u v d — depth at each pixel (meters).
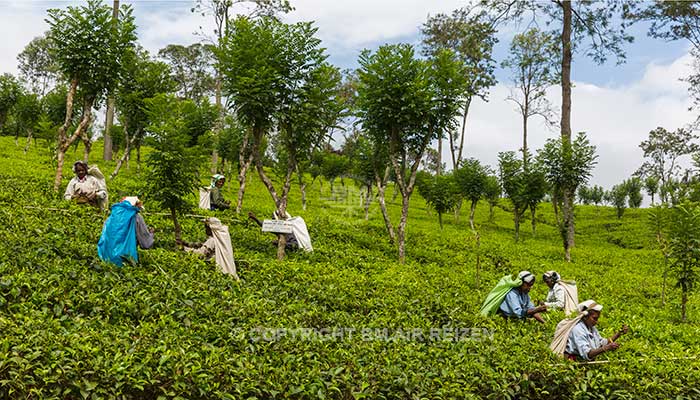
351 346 9.14
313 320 10.39
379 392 7.71
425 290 14.38
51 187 19.84
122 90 27.80
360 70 20.84
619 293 20.72
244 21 17.39
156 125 14.64
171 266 12.34
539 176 34.34
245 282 12.76
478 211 54.69
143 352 7.22
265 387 7.15
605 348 9.84
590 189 71.12
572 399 8.70
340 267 16.89
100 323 8.27
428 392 7.87
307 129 17.67
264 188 45.22
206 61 56.34
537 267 24.22
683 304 17.34
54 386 6.39
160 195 14.26
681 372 9.66
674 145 74.00
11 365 6.34
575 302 14.43
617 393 8.74
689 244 17.19
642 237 42.03
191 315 9.45
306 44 17.52
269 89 16.80
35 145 44.56
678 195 20.78
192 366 6.96
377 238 24.22
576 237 43.12
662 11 36.50
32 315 7.93
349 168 45.47
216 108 32.91
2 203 15.62
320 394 7.28
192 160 14.80
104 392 6.42
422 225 35.75
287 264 14.97
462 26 45.16
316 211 34.34
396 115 20.19
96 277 10.04
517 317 12.52
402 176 21.95
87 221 15.23
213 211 21.08
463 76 21.30
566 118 37.66
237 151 39.53
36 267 9.99
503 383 8.43
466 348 9.73
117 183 25.86
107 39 19.81
